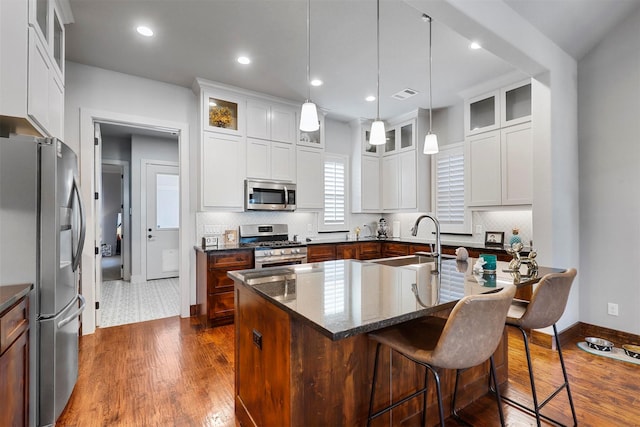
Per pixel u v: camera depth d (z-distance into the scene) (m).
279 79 3.56
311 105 2.07
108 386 2.19
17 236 1.66
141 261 5.63
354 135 5.18
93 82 3.25
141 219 5.64
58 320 1.77
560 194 2.94
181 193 3.73
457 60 3.13
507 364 2.27
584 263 3.15
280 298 1.41
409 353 1.32
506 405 2.02
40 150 1.71
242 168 3.88
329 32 2.66
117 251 9.66
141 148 5.66
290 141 4.26
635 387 2.18
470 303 1.18
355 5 2.32
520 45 2.52
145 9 2.36
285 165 4.21
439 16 2.12
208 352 2.75
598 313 3.06
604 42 3.03
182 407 1.97
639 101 2.83
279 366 1.41
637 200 2.84
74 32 2.65
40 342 1.70
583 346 2.87
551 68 2.86
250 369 1.71
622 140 2.92
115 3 2.29
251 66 3.25
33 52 1.73
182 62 3.17
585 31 2.89
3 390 1.34
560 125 2.96
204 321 3.46
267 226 4.34
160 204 5.86
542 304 1.64
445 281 1.80
